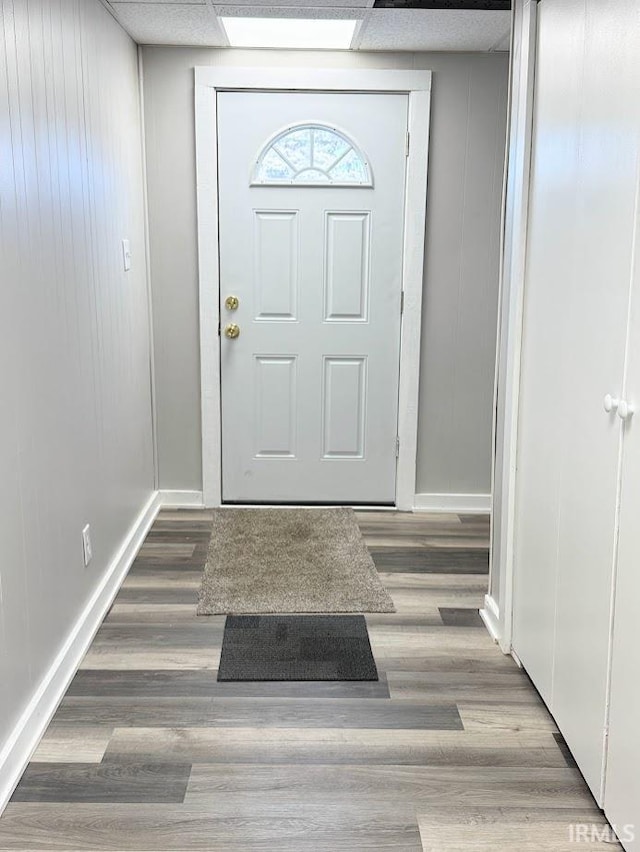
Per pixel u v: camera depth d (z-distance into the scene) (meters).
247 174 3.87
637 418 1.63
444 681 2.49
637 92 1.63
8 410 1.95
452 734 2.21
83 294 2.68
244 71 3.75
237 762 2.07
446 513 4.15
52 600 2.33
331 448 4.14
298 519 3.98
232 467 4.14
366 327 4.03
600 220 1.84
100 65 2.97
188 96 3.78
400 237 3.95
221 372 4.05
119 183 3.29
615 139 1.75
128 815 1.87
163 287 3.96
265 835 1.81
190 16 3.20
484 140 3.84
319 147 3.86
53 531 2.33
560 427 2.14
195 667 2.55
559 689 2.15
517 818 1.88
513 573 2.63
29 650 2.12
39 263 2.20
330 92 3.79
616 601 1.75
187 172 3.86
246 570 3.33
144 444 3.83
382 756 2.11
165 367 4.04
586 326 1.93
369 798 1.94
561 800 1.94
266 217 3.92
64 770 2.03
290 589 3.14
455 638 2.78
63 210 2.44
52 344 2.31
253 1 3.00
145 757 2.08
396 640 2.76
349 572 3.32
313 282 3.99
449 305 4.00
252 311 4.00
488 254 3.95
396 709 2.33
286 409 4.11
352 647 2.70
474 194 3.90
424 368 4.06
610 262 1.78
